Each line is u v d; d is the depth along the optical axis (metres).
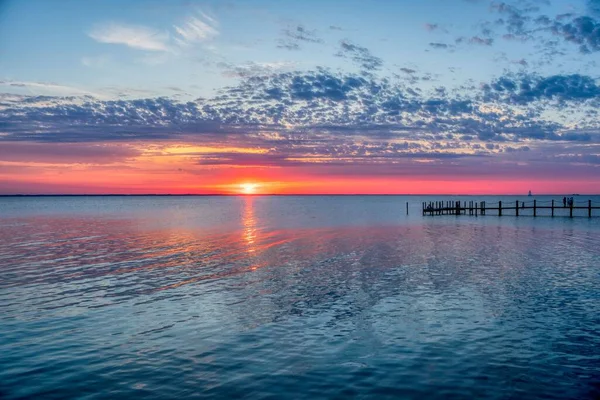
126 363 10.01
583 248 27.38
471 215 66.62
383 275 19.33
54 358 10.34
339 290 16.69
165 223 55.44
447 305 14.30
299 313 13.75
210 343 11.21
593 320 12.55
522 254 25.02
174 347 10.98
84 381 9.12
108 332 12.16
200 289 17.36
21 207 130.00
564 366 9.48
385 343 10.98
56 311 14.31
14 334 12.04
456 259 23.38
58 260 24.95
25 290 17.33
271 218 65.81
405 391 8.46
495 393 8.34
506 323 12.37
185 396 8.41
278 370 9.51
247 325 12.63
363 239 34.22
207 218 66.81
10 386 8.91
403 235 37.03
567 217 59.78
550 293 15.66
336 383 8.84
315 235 38.03
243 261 24.09
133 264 23.47
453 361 9.81
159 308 14.58
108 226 50.53
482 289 16.38
